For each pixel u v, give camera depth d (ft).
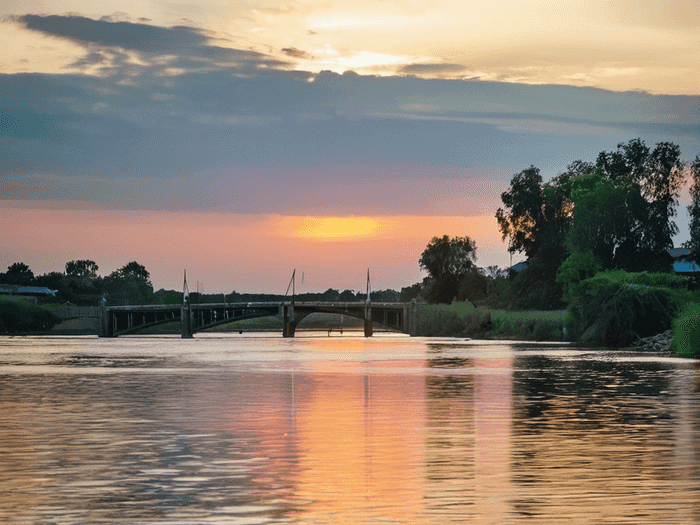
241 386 257.96
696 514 93.86
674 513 94.32
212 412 186.70
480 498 101.45
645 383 261.85
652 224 644.27
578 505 97.96
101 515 93.97
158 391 241.35
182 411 188.75
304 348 607.78
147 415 181.37
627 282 539.29
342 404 203.00
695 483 109.29
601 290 549.95
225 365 379.55
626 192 638.12
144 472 117.29
